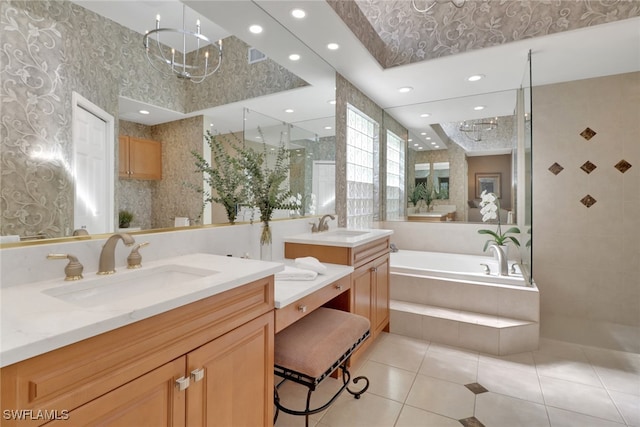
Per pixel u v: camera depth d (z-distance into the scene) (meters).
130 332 0.79
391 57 2.79
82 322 0.70
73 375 0.68
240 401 1.15
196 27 1.63
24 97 1.02
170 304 0.86
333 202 3.01
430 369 2.20
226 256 1.65
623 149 2.94
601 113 3.00
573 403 1.83
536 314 2.50
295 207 2.18
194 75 1.63
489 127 3.72
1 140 0.97
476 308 2.72
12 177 1.00
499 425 1.66
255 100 2.03
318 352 1.43
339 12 2.05
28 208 1.05
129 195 1.35
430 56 2.62
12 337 0.62
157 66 1.46
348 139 3.22
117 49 1.30
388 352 2.45
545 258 3.25
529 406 1.80
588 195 3.07
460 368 2.21
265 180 2.11
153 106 1.45
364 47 2.41
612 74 2.94
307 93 2.50
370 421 1.69
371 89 3.33
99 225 1.25
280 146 2.27
